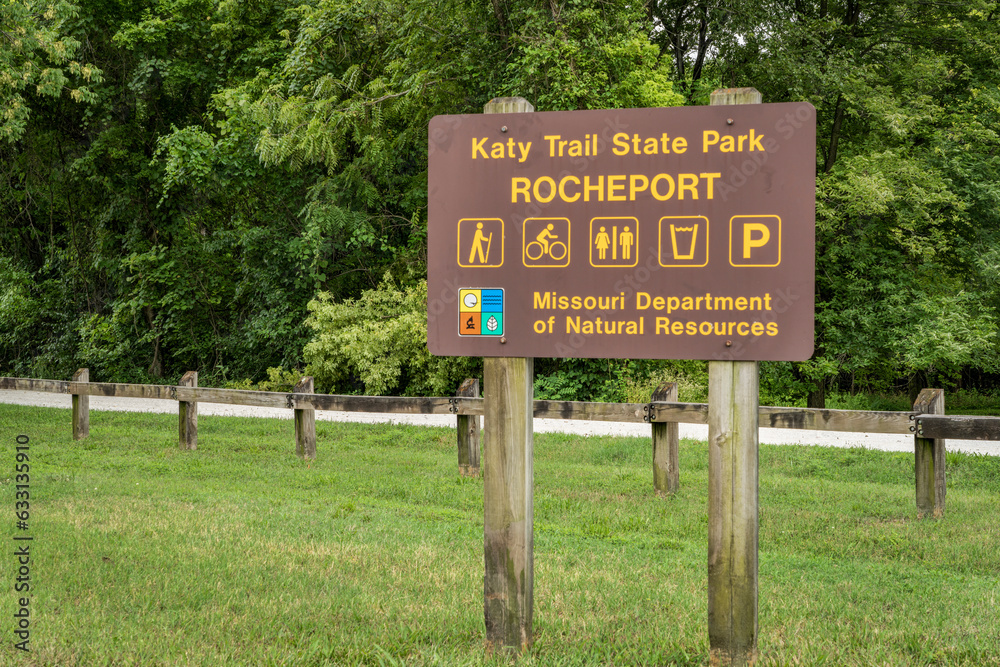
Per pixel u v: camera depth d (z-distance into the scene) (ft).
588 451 43.27
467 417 36.40
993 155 72.28
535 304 14.64
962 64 74.33
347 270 79.41
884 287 66.33
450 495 31.76
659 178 14.17
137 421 54.08
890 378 75.61
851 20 73.87
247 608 16.94
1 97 62.28
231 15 78.43
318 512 27.63
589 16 58.90
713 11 71.67
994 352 68.33
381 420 55.83
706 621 16.56
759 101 13.83
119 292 87.35
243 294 83.56
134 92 82.38
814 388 69.36
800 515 28.86
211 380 81.05
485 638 14.96
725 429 13.88
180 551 21.09
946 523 27.53
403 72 68.39
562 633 16.01
